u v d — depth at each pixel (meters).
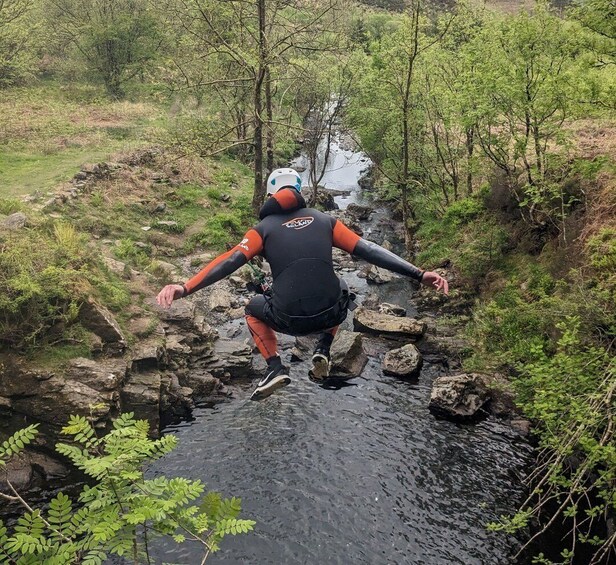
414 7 16.88
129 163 20.50
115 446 3.88
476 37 14.65
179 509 3.90
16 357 9.77
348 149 33.38
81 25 30.66
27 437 4.13
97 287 11.82
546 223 13.93
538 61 12.75
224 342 13.02
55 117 25.06
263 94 23.62
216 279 4.09
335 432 10.55
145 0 31.30
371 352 13.44
